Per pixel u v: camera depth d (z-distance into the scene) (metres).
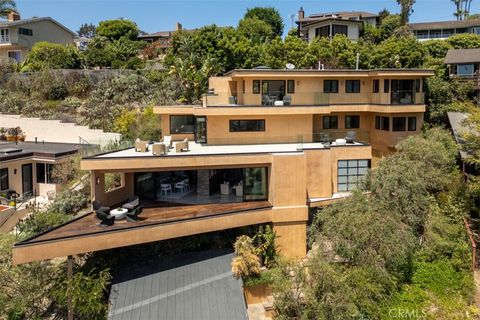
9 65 53.12
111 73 51.31
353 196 21.95
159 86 49.22
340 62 50.53
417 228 22.73
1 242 18.88
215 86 33.91
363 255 19.05
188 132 31.16
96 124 40.41
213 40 52.44
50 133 40.81
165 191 25.02
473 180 25.03
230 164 22.20
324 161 25.03
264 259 21.62
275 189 22.16
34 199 29.25
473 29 75.94
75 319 17.31
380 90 32.38
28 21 62.44
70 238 17.12
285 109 27.94
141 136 35.38
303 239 22.69
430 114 37.34
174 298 17.41
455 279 21.05
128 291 17.77
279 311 17.11
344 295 16.52
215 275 19.25
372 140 35.22
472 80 42.25
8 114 44.38
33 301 17.52
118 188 23.53
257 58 52.69
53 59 54.41
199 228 20.16
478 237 24.25
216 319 16.23
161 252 21.23
